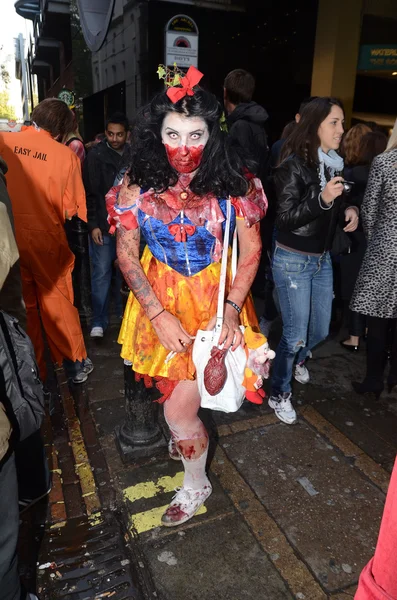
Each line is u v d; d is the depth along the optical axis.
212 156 1.62
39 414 1.55
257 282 4.65
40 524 2.07
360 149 3.47
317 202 2.29
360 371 3.38
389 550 0.93
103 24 7.94
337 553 1.92
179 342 1.69
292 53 7.02
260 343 1.76
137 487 2.25
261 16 6.52
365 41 7.46
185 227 1.67
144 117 1.61
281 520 2.08
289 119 7.32
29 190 2.54
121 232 1.77
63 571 1.85
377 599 0.95
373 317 2.83
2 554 1.38
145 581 1.81
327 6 6.84
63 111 2.74
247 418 2.79
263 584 1.79
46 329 2.86
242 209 1.73
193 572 1.83
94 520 2.10
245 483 2.28
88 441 2.57
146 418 2.41
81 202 2.76
